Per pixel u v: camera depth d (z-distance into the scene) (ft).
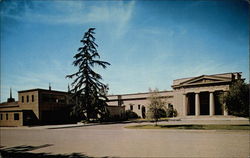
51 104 123.65
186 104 149.18
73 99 107.65
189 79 149.79
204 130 54.08
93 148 33.17
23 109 120.47
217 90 135.64
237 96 64.44
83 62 107.76
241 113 64.64
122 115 175.32
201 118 130.82
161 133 53.57
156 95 78.79
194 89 146.41
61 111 130.21
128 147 33.32
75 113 106.01
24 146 36.76
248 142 35.63
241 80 68.08
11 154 29.48
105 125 94.32
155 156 26.53
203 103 160.15
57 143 39.60
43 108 117.70
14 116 113.29
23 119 109.19
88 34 109.19
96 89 107.14
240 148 30.37
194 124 79.15
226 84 132.36
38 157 27.50
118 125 91.25
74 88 105.50
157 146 33.55
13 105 126.41
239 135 45.39
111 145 35.81
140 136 48.11
